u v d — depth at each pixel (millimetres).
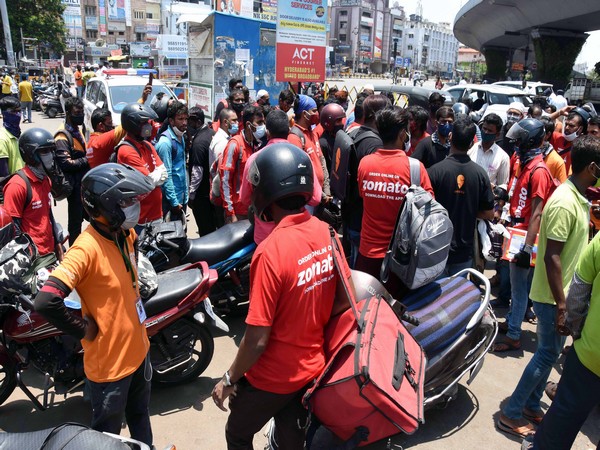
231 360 4125
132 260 2533
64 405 3518
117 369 2422
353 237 4445
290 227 2070
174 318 3402
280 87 13195
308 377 2109
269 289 1981
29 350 3271
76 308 2963
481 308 3291
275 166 2045
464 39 63031
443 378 3223
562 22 34094
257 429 2264
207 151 5758
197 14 13633
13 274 3076
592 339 2408
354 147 4273
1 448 1654
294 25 8500
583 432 3359
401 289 3443
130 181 2264
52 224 4039
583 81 30438
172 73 25516
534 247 3877
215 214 6055
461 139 3637
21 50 50312
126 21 83938
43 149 3740
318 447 2566
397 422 2045
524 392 3213
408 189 3318
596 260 2408
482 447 3162
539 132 4012
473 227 3783
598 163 2824
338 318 2209
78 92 23297
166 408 3510
